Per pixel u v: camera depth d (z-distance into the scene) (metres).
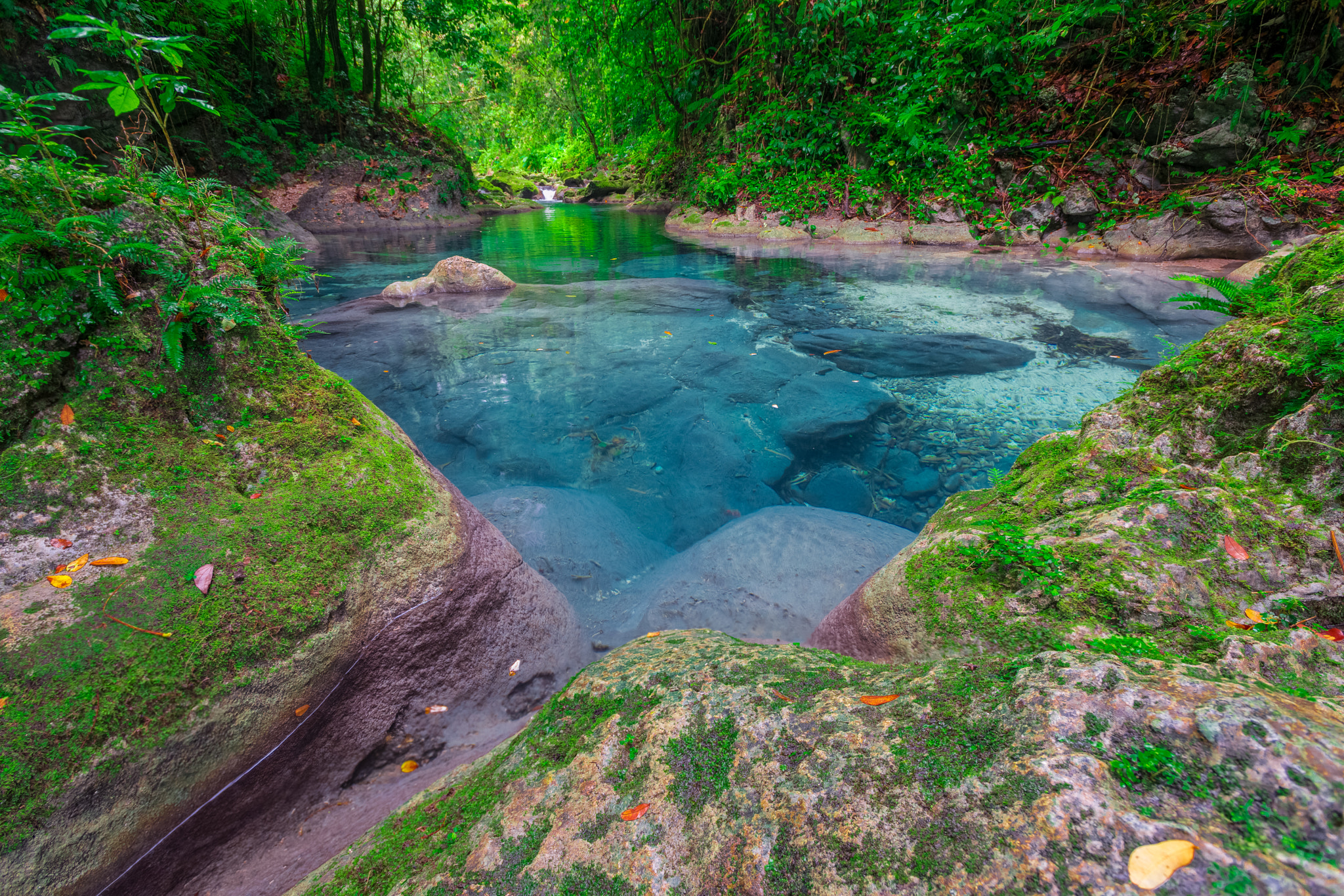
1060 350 5.41
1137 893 0.72
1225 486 1.82
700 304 7.18
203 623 1.63
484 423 4.40
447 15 16.39
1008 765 0.93
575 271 9.31
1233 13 8.09
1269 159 7.86
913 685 1.21
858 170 11.24
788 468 3.92
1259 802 0.77
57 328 1.88
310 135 14.37
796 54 12.41
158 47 1.97
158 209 2.16
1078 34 9.46
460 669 2.15
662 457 4.05
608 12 17.64
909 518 3.44
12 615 1.51
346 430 2.27
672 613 2.61
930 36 10.38
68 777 1.34
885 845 0.92
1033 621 1.58
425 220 14.59
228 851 1.61
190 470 1.93
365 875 1.26
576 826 1.16
